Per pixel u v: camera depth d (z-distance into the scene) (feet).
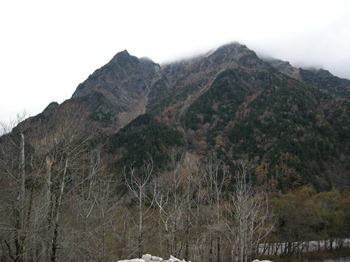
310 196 215.51
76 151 84.53
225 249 118.93
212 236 107.65
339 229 198.18
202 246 109.40
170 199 120.57
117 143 267.39
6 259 75.87
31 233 67.05
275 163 257.55
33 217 76.23
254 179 197.47
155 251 105.40
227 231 110.63
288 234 174.19
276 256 172.45
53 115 86.07
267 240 160.66
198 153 280.51
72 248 73.51
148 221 115.55
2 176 71.92
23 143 71.46
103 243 86.12
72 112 86.79
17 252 66.33
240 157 272.92
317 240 197.06
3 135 77.10
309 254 190.19
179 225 104.06
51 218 67.31
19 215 68.08
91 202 97.96
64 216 85.20
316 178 264.72
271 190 211.20
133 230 110.11
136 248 90.02
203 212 117.80
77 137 77.97
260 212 140.97
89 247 78.54
